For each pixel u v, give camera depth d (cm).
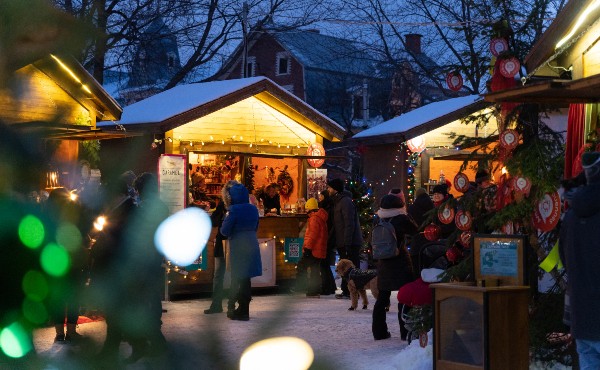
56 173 195
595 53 750
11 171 178
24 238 182
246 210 1088
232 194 1103
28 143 178
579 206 483
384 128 2022
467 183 799
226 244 1436
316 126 1652
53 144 191
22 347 184
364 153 2073
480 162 786
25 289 183
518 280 585
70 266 208
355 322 1096
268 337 206
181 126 1505
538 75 787
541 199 664
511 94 564
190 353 213
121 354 417
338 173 3547
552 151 738
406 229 960
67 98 194
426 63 3366
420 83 3428
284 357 206
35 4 165
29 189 183
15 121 176
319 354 210
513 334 570
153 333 283
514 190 721
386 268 948
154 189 721
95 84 1190
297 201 1712
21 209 181
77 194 680
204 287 1466
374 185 2038
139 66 2647
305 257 1470
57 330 791
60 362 308
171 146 1472
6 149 175
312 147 1652
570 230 493
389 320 1145
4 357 184
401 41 3158
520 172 705
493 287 564
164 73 2905
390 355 823
